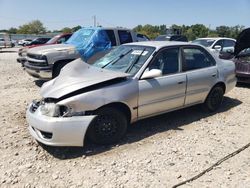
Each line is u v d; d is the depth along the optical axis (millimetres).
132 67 4875
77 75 4570
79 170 3797
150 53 4973
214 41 13492
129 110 4594
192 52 5609
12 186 3447
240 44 9023
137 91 4586
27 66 8820
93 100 4129
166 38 19891
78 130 4027
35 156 4137
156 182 3543
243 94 7984
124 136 4828
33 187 3432
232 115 6086
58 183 3516
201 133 5055
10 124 5297
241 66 8766
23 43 42344
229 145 4590
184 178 3637
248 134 5062
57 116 4004
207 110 6105
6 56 21047
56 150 4316
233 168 3898
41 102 4316
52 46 9078
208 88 5812
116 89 4371
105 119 4359
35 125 4105
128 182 3533
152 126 5332
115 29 9859
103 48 9422
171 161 4039
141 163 3971
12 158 4070
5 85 8883
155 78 4867
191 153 4285
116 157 4133
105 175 3682
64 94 4055
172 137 4848
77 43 9633
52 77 8648
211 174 3744
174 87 5102
